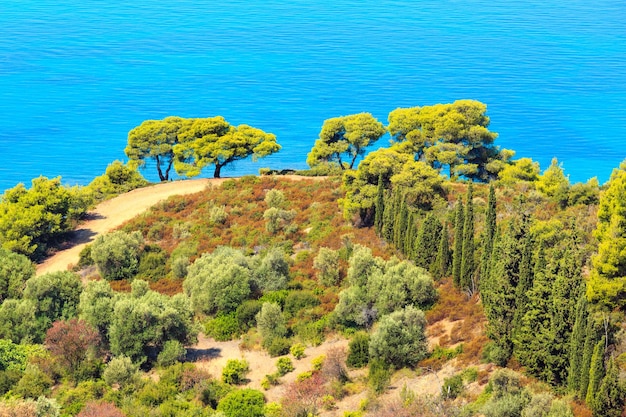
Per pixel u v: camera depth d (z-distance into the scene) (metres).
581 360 46.19
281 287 72.25
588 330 45.69
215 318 68.06
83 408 51.94
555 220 63.56
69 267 86.31
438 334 58.66
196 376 55.94
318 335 62.94
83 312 62.84
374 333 57.06
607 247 52.38
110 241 83.44
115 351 59.22
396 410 48.06
